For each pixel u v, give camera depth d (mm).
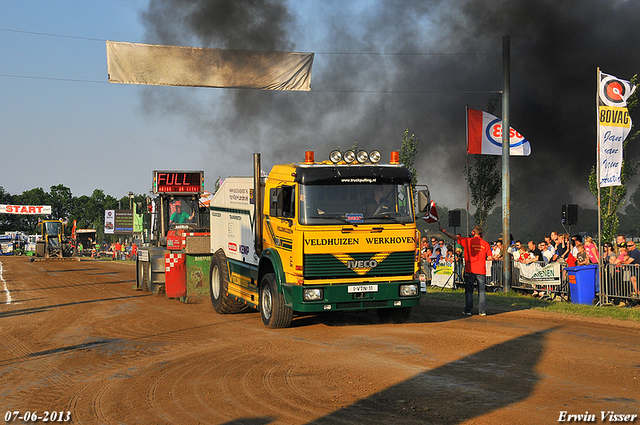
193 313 14312
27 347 10570
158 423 5938
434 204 12445
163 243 18641
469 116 17688
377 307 10594
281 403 6430
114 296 18922
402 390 6766
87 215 124500
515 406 6062
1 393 7395
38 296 19906
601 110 13875
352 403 6332
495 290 17562
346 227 10414
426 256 20469
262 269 12016
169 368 8359
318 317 12828
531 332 10305
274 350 9281
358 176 10656
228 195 14453
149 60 15164
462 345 9266
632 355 8336
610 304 13539
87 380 7891
